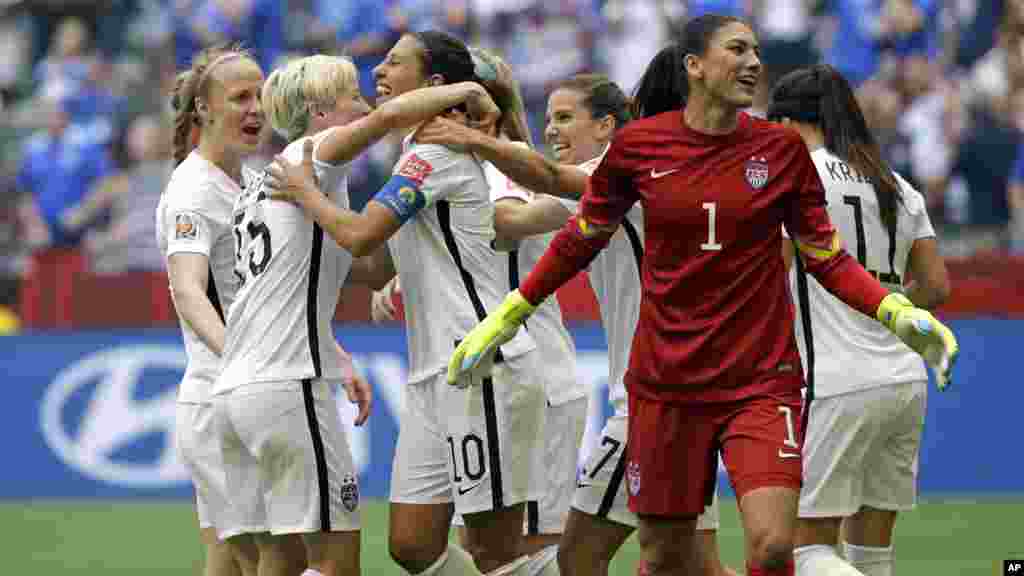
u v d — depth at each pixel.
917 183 51.84
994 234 49.44
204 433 21.42
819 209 17.73
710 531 20.70
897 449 21.98
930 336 16.88
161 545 34.34
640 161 17.70
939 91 52.72
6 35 58.66
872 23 55.06
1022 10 54.88
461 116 19.64
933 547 32.66
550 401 22.17
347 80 19.53
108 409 42.34
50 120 53.44
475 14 55.53
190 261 20.72
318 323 19.00
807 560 20.73
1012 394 41.66
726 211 17.39
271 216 18.98
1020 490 41.59
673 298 17.67
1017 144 51.94
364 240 18.36
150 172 51.97
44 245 51.69
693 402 17.67
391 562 31.34
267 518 19.19
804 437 21.48
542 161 19.12
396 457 20.11
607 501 20.55
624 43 54.91
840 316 21.48
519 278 22.20
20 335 42.59
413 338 19.86
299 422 18.72
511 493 19.36
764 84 53.84
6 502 41.81
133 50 57.78
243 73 21.31
